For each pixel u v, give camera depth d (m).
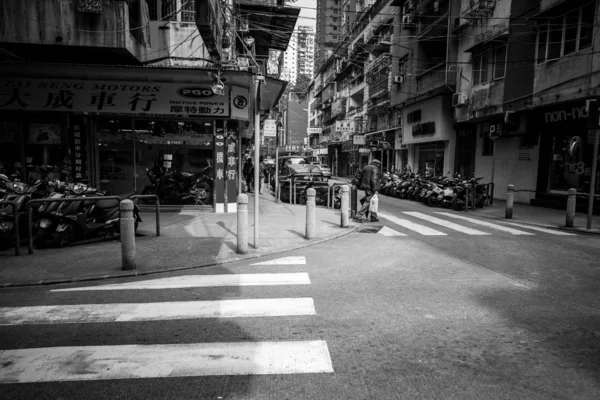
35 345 3.67
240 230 7.15
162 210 12.41
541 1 14.20
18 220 7.46
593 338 3.84
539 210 14.49
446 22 21.97
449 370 3.23
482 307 4.66
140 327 4.07
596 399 2.83
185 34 12.71
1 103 11.29
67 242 7.69
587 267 6.48
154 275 5.96
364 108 40.81
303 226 10.11
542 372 3.21
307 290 5.25
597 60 12.16
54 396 2.87
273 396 2.87
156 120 12.31
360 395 2.88
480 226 10.68
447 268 6.39
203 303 4.76
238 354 3.49
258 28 16.09
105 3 9.36
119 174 12.30
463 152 22.23
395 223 11.04
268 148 55.16
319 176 16.39
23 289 5.33
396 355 3.48
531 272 6.18
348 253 7.40
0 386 3.00
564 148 14.99
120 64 11.22
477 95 18.69
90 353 3.51
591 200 9.88
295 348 3.60
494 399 2.83
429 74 23.72
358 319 4.28
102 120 12.10
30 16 9.16
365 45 37.94
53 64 10.57
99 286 5.43
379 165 11.37
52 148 12.11
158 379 3.09
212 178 12.60
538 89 14.59
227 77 11.30
